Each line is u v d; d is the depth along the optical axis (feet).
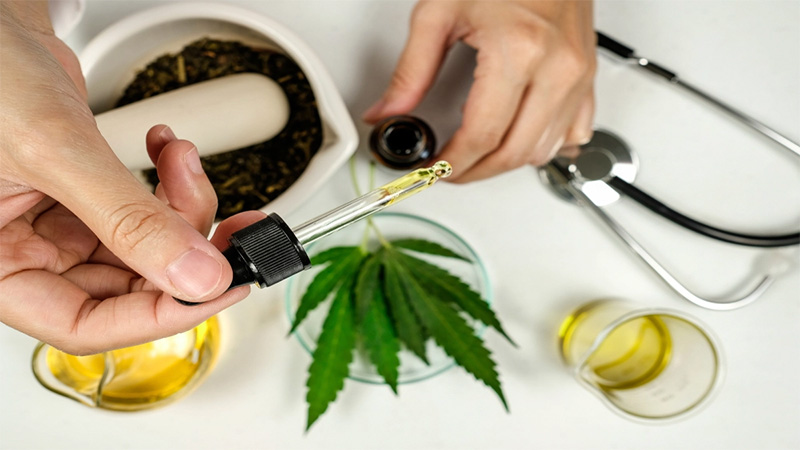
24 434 1.15
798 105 1.30
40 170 0.73
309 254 1.19
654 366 1.19
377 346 1.11
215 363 1.18
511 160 1.14
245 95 1.10
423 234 1.21
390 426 1.18
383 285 1.15
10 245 0.84
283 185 1.16
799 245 1.23
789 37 1.33
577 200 1.25
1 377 1.16
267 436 1.17
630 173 1.26
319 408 1.07
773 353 1.23
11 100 0.74
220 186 1.15
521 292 1.23
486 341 1.21
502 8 1.09
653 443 1.20
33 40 0.80
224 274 0.72
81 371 1.10
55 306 0.84
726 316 1.24
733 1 1.33
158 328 0.83
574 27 1.11
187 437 1.16
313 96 1.18
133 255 0.72
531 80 1.08
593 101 1.20
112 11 1.22
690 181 1.27
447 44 1.15
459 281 1.14
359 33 1.27
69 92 0.77
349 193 1.23
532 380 1.21
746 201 1.27
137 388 1.11
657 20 1.32
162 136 0.86
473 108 1.08
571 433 1.20
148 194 0.74
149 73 1.17
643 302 1.24
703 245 1.25
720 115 1.29
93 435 1.16
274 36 1.09
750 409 1.22
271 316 1.19
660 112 1.29
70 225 0.91
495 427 1.19
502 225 1.24
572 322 1.21
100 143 0.75
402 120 1.15
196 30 1.15
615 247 1.25
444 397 1.19
